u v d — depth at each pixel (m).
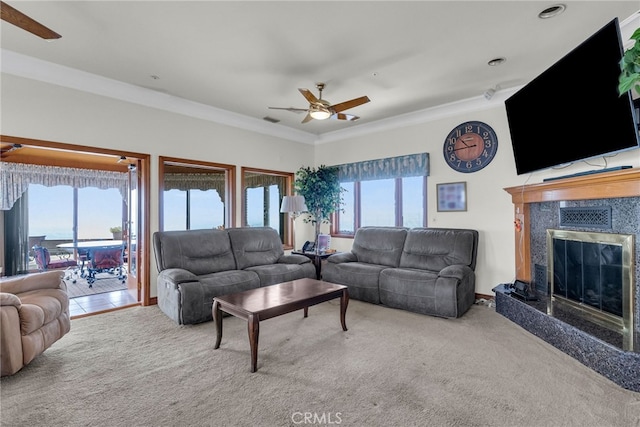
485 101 4.30
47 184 6.30
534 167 3.43
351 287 4.41
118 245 5.80
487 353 2.68
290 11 2.49
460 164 4.56
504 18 2.59
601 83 2.47
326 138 6.29
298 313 3.80
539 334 2.98
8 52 3.12
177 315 3.35
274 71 3.55
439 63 3.37
